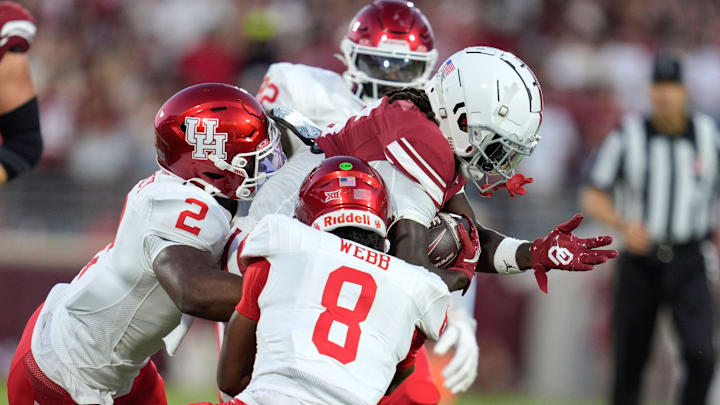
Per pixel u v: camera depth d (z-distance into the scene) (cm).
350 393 979
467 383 1414
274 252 1022
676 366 2722
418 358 1400
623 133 2155
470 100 1148
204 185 1163
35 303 2783
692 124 2152
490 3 3816
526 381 2809
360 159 1099
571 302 2812
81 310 1165
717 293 2602
